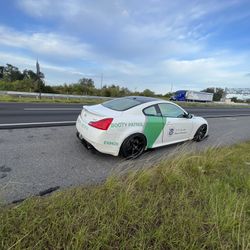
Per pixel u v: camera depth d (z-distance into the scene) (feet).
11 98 61.31
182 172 12.57
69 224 7.27
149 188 10.64
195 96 164.35
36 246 6.38
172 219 8.21
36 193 9.84
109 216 8.02
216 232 7.72
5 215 7.57
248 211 9.05
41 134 20.40
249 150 19.77
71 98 79.56
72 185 10.91
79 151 16.12
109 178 10.73
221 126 36.99
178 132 19.13
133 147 15.37
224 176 12.62
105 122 13.73
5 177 11.12
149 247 6.87
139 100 17.02
